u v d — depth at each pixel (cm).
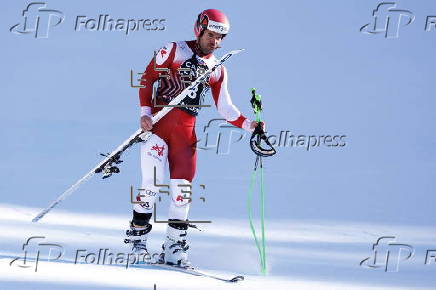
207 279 1780
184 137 1970
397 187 3472
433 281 1834
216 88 2059
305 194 3225
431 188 3441
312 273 1894
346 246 2248
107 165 1955
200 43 2002
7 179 3309
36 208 2634
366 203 3041
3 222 2325
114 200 2862
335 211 2856
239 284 1736
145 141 1973
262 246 2109
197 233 2347
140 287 1631
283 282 1778
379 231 2503
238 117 2052
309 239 2334
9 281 1600
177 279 1752
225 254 2069
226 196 3108
